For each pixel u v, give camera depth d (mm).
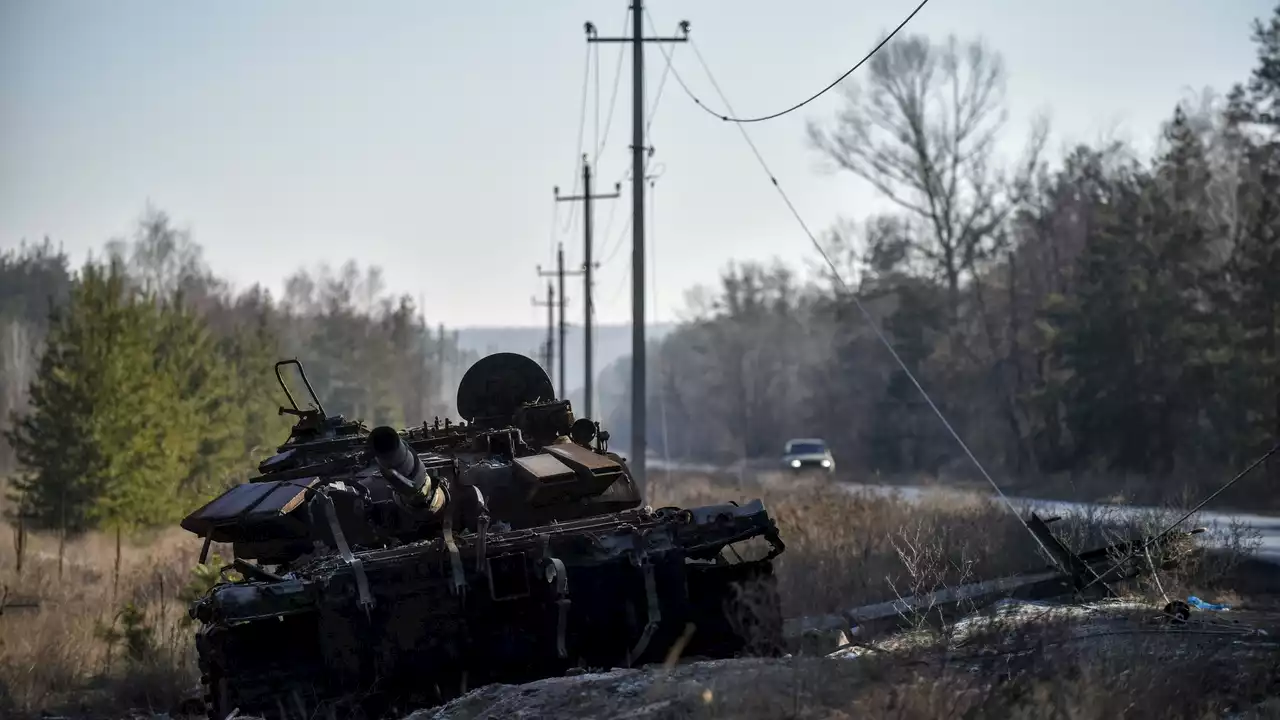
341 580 17812
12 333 138500
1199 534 30969
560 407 24797
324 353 167625
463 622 18375
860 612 22453
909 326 105312
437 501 19891
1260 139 80562
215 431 73438
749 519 19812
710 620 19594
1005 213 98250
